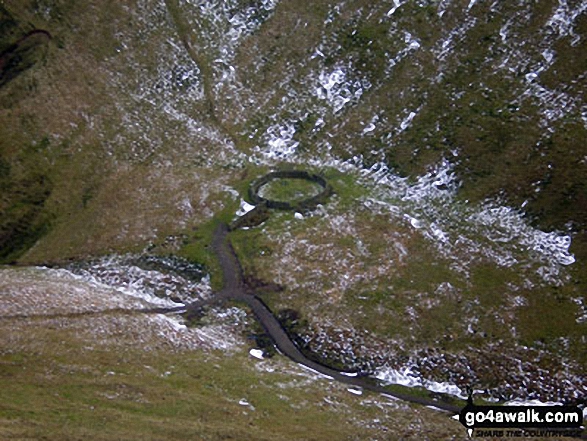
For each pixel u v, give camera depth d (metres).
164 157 72.31
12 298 52.94
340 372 48.88
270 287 56.94
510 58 71.88
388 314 52.88
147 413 40.38
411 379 47.88
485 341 49.94
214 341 50.59
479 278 55.25
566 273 54.75
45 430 37.44
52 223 65.69
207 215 65.81
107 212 66.56
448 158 66.69
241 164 71.94
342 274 57.16
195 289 57.34
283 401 43.59
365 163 69.81
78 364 44.59
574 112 65.88
